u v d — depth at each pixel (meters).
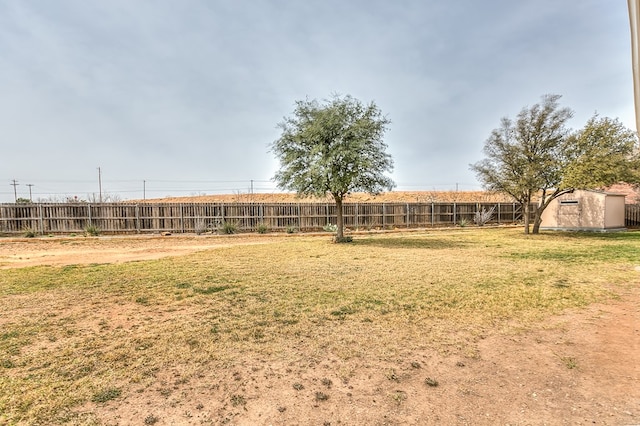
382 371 3.06
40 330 4.12
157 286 6.42
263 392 2.70
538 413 2.41
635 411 2.41
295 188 13.66
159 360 3.28
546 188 17.28
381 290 6.04
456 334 3.97
